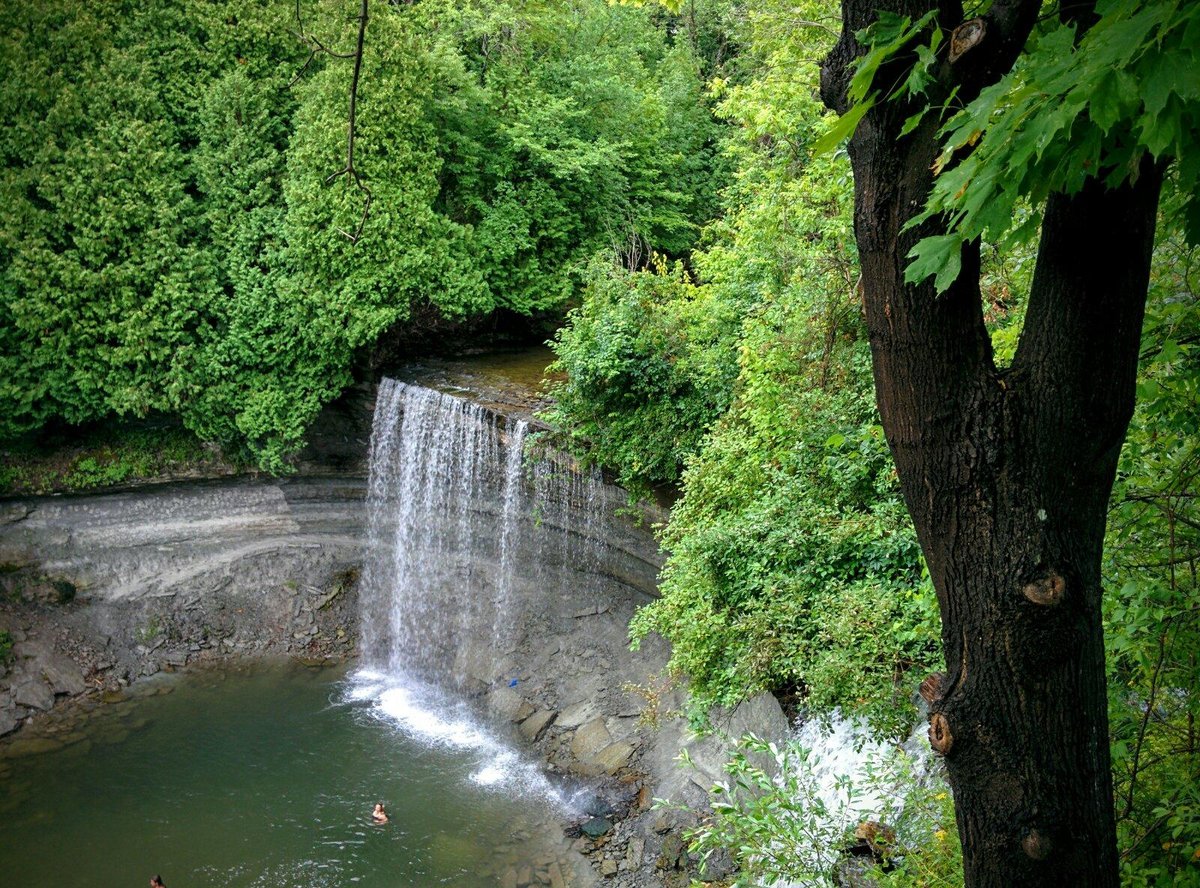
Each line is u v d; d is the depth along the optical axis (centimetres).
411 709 2170
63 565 2294
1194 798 591
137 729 2073
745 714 1551
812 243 1756
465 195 2595
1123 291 411
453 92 2553
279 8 2258
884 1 434
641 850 1622
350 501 2523
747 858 798
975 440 433
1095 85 309
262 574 2455
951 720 454
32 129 2091
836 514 1348
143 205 2150
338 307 2236
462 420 2214
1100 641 448
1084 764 441
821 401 1421
